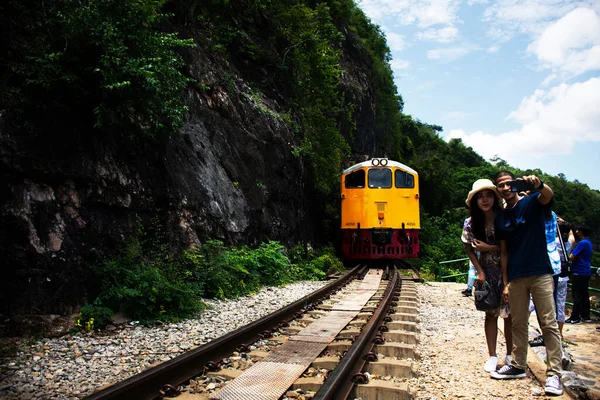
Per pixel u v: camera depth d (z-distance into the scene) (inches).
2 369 188.5
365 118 1296.8
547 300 176.4
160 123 331.6
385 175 709.9
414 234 717.3
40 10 287.6
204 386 174.2
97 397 142.0
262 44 697.6
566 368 222.5
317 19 823.1
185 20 519.5
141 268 308.8
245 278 438.3
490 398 172.7
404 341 249.3
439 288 511.5
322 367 199.6
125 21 289.9
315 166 784.9
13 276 244.1
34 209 257.6
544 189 170.4
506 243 186.4
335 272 619.2
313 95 800.3
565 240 279.1
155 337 249.4
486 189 190.1
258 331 252.7
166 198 370.9
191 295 316.8
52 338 235.0
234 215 473.1
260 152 578.2
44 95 270.2
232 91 548.4
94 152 297.1
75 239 279.9
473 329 297.7
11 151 245.0
